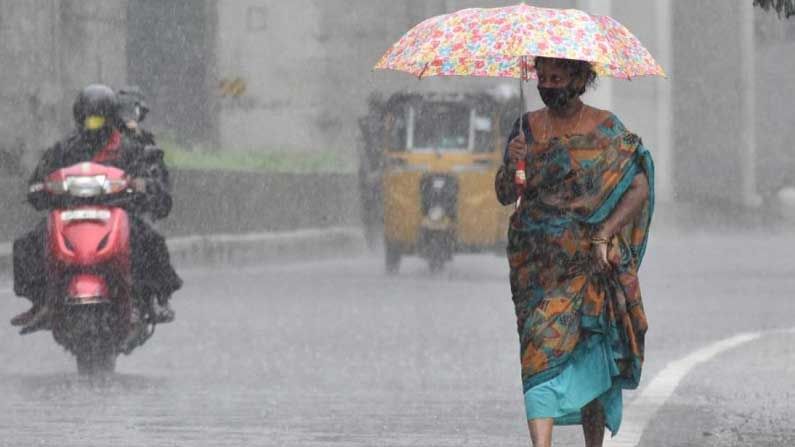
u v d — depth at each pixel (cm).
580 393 1409
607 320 1422
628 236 1442
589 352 1421
